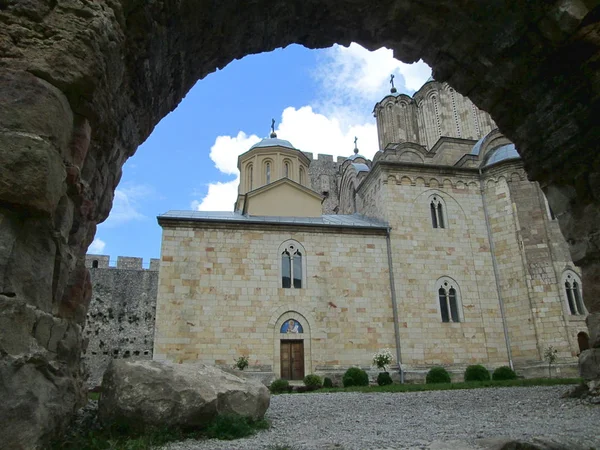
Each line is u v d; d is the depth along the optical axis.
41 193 4.73
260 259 27.62
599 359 11.17
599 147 10.44
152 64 8.03
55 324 5.43
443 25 11.18
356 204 41.41
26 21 5.24
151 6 7.06
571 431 7.73
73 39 5.42
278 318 26.77
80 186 5.97
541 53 10.20
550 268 28.47
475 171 32.62
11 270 4.57
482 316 29.11
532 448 6.00
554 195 12.21
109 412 7.59
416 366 27.22
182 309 25.81
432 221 31.02
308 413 12.14
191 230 27.38
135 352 52.22
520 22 9.97
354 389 19.97
